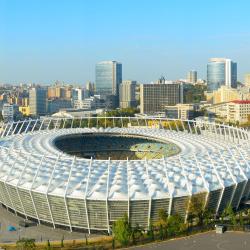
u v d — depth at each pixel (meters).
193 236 189.25
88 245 182.25
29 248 176.50
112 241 183.00
